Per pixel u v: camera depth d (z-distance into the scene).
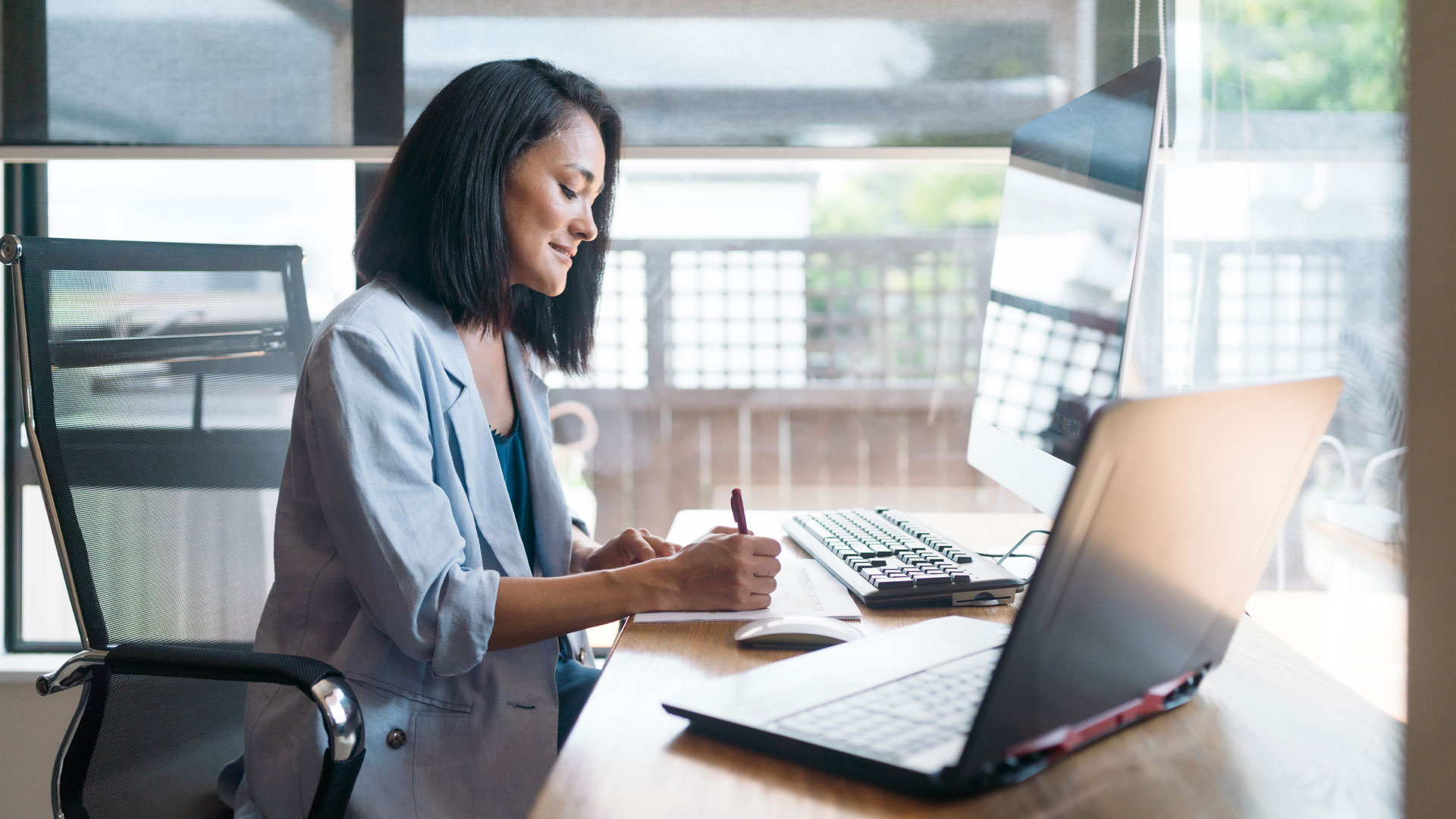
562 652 1.24
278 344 1.21
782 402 3.78
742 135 1.75
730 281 3.76
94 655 0.83
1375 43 1.18
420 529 0.88
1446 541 0.66
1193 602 0.54
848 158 1.75
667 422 3.78
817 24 1.73
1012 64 1.72
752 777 0.52
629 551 1.12
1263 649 0.73
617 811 0.48
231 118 1.72
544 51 1.73
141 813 0.90
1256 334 1.39
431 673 0.92
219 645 1.05
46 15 1.71
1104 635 0.48
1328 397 0.55
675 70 1.74
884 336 3.82
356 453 0.87
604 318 3.73
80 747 0.86
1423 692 0.61
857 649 0.68
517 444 1.19
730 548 0.86
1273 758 0.53
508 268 1.06
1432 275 0.69
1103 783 0.50
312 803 0.77
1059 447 1.01
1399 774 0.52
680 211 3.72
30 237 0.93
